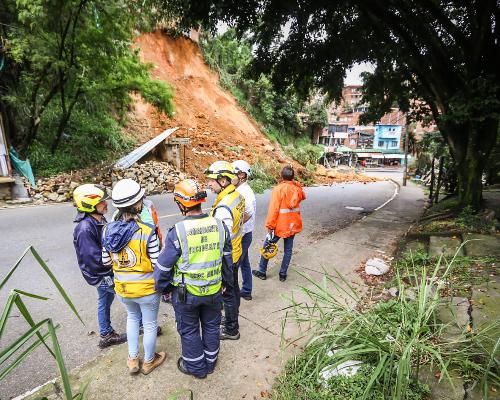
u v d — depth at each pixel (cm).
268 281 449
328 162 4447
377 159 5647
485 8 677
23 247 579
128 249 237
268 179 1889
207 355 266
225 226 265
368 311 295
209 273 244
